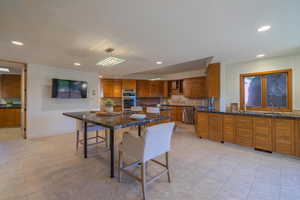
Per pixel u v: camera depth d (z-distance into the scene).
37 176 2.07
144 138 1.60
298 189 1.80
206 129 3.87
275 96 3.50
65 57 3.31
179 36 2.23
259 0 1.41
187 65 5.16
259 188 1.82
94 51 2.87
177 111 6.70
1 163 2.46
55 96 4.20
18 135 4.29
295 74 3.21
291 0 1.41
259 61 3.65
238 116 3.30
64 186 1.84
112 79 7.00
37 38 2.25
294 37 2.28
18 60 3.62
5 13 1.58
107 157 2.74
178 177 2.06
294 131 2.65
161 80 7.58
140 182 1.79
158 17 1.70
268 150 2.92
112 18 1.72
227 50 2.89
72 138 3.96
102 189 1.79
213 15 1.67
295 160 2.60
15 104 5.91
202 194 1.71
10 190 1.76
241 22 1.83
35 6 1.46
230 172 2.20
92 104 5.22
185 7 1.51
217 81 3.97
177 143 3.57
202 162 2.54
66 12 1.58
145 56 3.26
